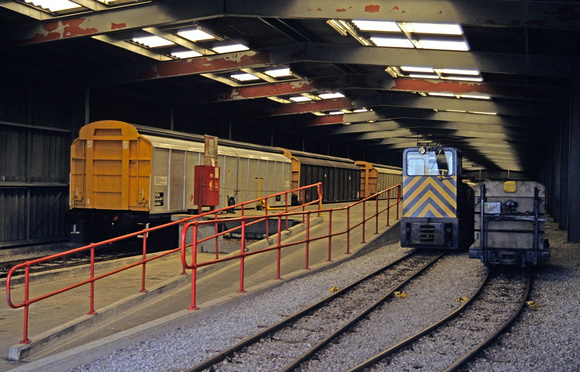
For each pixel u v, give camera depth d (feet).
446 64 64.13
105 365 21.83
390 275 43.70
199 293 35.45
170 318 27.45
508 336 26.99
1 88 59.72
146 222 58.80
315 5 48.01
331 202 120.37
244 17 53.47
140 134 59.36
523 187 43.57
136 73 68.13
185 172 64.69
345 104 97.25
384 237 60.13
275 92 82.48
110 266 45.75
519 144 155.02
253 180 84.23
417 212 54.34
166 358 22.71
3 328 27.35
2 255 57.98
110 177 60.59
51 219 67.77
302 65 74.43
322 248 51.80
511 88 80.43
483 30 55.42
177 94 85.61
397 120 125.18
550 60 63.82
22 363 22.24
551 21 45.80
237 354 23.44
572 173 67.31
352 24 55.57
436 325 28.17
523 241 43.88
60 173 68.69
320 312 31.42
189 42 61.05
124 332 24.85
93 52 62.49
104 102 75.25
